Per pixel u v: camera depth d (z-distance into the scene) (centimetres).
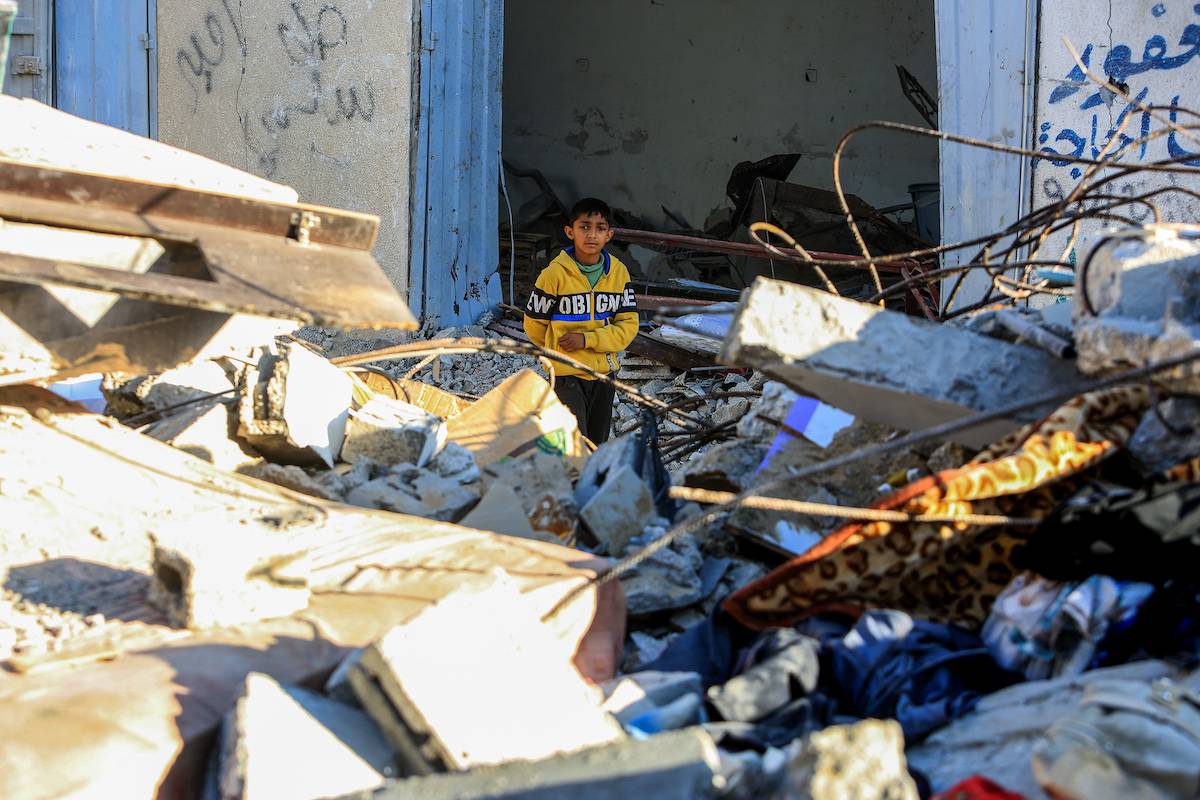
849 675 318
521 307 1343
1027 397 366
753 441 463
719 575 400
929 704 307
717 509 310
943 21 987
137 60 1258
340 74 1173
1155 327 336
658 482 448
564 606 331
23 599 321
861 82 1669
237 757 245
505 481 448
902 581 340
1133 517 312
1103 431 342
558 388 674
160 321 414
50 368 400
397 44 1143
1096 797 249
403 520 392
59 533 362
